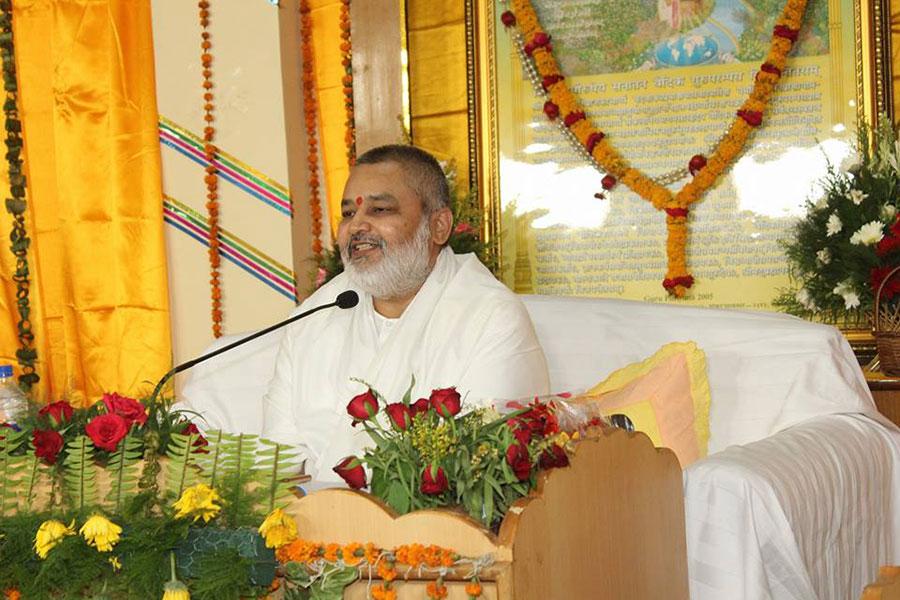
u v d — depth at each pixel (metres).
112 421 2.01
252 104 4.59
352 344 3.12
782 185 4.41
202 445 1.97
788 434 2.94
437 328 3.03
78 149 4.74
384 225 3.00
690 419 3.05
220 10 4.61
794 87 4.40
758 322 3.26
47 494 1.98
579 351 3.29
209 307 4.68
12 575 1.82
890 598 1.76
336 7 4.74
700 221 4.49
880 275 3.90
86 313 4.76
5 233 4.87
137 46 4.69
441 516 1.73
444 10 4.69
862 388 3.21
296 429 3.16
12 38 4.79
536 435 1.92
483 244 4.21
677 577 2.41
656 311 3.33
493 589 1.68
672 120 4.50
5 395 2.66
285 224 4.57
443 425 1.86
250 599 1.79
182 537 1.77
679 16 4.49
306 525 1.81
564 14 4.60
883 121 4.13
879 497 3.10
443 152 4.70
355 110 4.76
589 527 1.98
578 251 4.60
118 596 1.79
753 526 2.52
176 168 4.67
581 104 4.59
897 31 4.29
